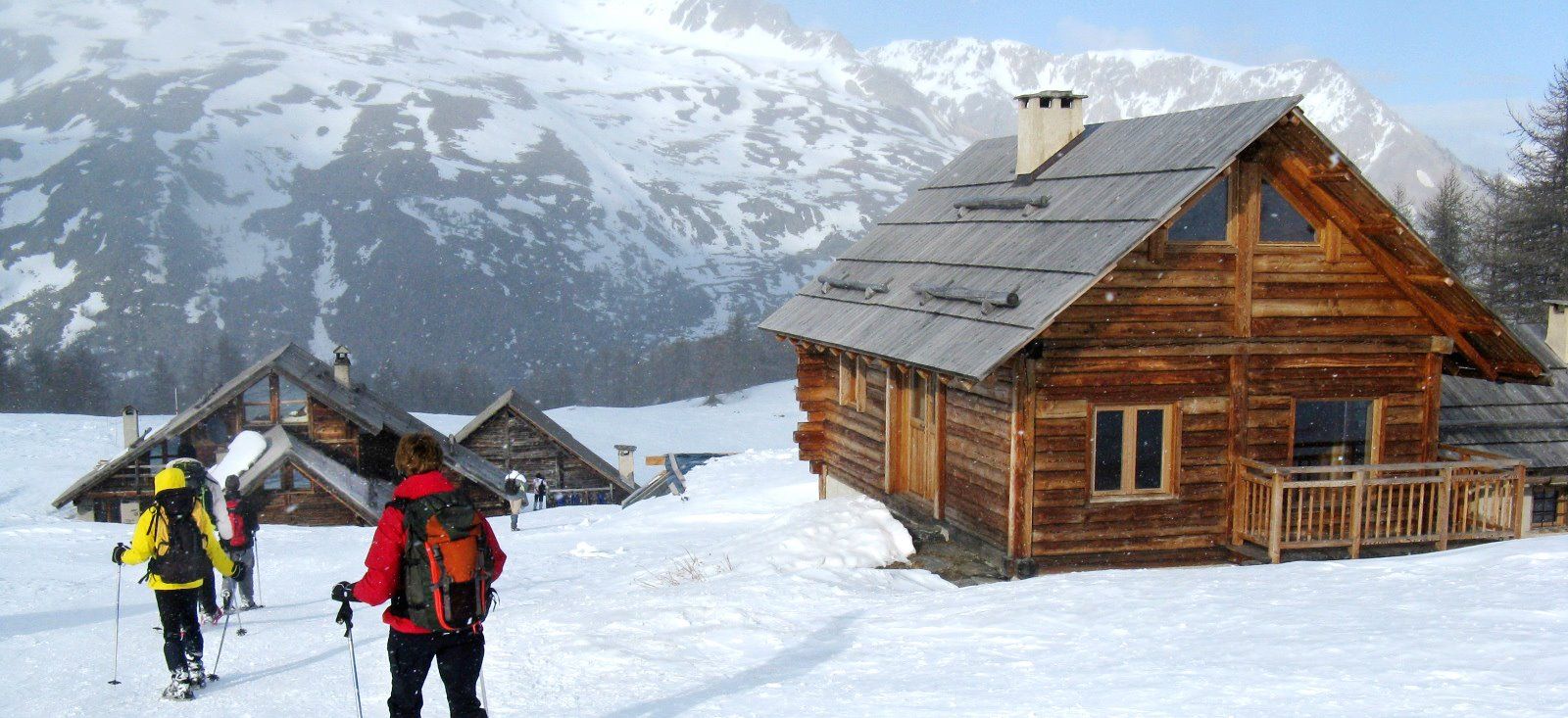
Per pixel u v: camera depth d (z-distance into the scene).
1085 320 14.61
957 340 14.71
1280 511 14.38
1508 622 8.55
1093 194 15.95
